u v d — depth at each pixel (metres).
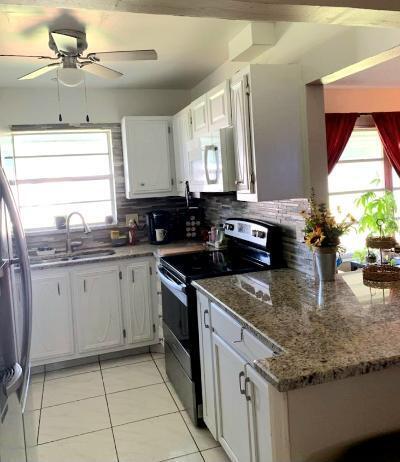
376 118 4.27
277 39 2.60
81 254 3.94
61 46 2.53
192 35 2.74
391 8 1.51
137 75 3.67
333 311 1.84
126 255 3.69
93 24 2.48
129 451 2.44
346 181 4.30
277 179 2.44
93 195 4.24
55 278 3.52
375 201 3.15
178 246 3.88
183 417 2.77
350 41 2.04
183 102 4.36
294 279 2.42
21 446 1.48
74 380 3.38
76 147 4.16
